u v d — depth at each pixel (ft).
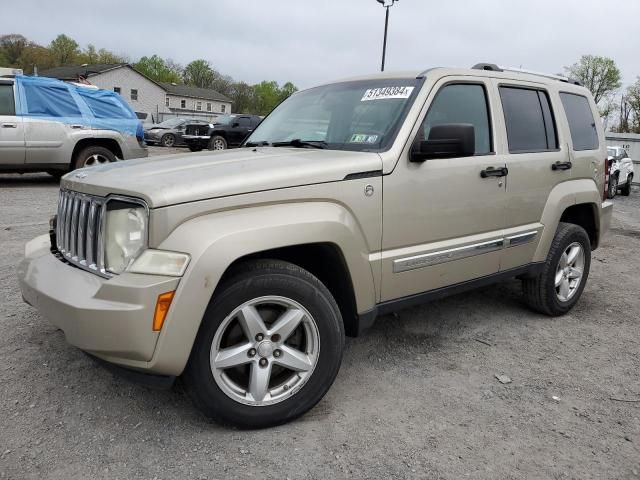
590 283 20.18
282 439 9.20
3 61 276.62
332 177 9.89
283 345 9.44
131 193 8.50
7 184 38.40
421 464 8.67
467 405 10.57
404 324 14.75
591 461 8.93
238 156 10.90
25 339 12.55
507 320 15.42
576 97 16.53
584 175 15.97
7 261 18.51
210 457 8.63
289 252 10.32
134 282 8.14
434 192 11.48
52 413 9.69
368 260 10.47
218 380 8.94
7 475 8.02
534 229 14.20
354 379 11.48
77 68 201.26
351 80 13.70
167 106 230.68
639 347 13.85
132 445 8.87
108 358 8.45
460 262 12.26
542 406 10.65
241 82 329.31
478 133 12.92
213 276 8.40
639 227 36.73
